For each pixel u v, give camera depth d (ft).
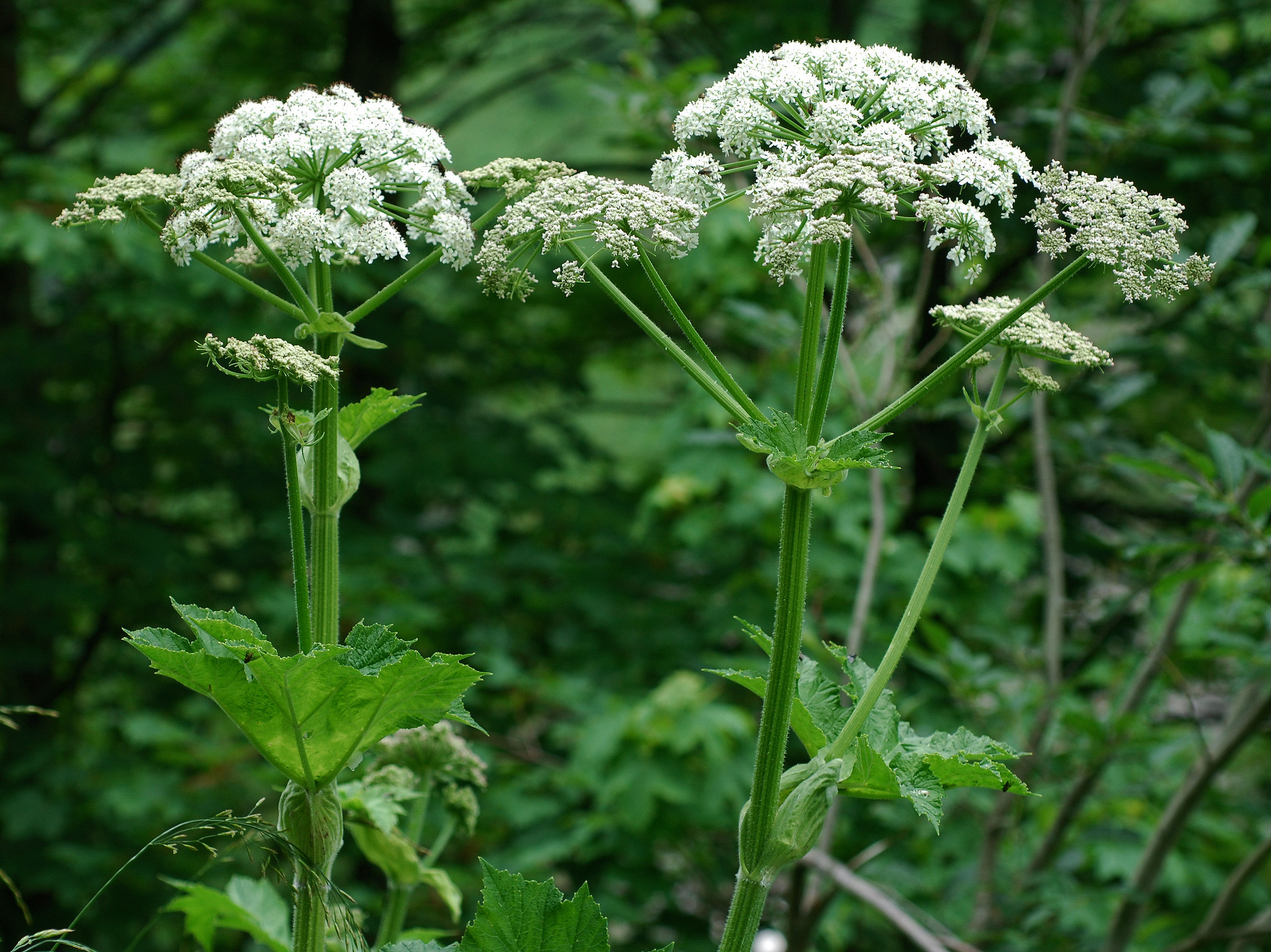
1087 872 17.19
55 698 26.40
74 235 19.75
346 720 4.70
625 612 21.70
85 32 29.04
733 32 22.17
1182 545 10.60
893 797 4.77
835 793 4.69
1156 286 4.90
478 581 22.02
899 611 18.94
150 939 21.88
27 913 5.32
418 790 7.00
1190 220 19.58
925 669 16.57
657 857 18.79
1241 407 19.08
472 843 18.81
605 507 24.86
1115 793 15.42
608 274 22.88
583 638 21.93
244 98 29.99
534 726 21.45
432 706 4.70
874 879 14.83
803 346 4.92
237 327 21.91
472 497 25.54
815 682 5.40
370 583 21.02
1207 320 15.79
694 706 15.98
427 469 23.44
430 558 24.03
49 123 31.09
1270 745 21.65
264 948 17.16
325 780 4.91
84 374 26.58
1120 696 14.03
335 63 29.91
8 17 25.99
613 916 16.90
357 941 5.02
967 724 14.01
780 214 4.94
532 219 5.13
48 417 25.16
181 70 30.78
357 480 5.33
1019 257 19.95
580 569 22.84
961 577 19.06
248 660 4.48
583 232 5.24
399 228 6.27
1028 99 20.08
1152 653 12.59
